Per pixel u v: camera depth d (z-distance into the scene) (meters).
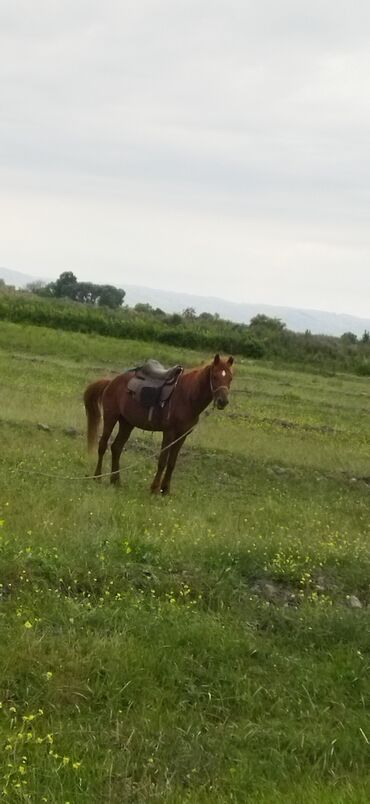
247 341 47.50
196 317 60.06
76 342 37.00
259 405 26.22
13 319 43.69
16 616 6.76
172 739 5.77
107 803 5.05
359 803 5.18
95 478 13.27
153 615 7.25
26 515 9.85
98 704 6.03
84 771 5.24
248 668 6.82
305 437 20.77
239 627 7.45
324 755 5.88
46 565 7.70
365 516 13.49
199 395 12.59
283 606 8.06
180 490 13.55
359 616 7.99
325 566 9.30
